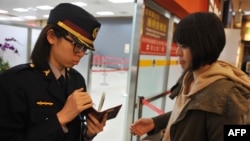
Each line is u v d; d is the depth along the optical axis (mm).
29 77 873
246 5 8320
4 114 811
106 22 14758
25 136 826
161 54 3225
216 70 829
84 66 4238
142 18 2400
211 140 773
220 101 753
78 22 846
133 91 2482
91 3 9758
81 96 835
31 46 3369
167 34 3361
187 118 827
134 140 2582
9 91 820
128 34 14070
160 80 3383
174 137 864
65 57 871
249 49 10266
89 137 1007
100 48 15008
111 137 3242
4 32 3023
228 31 4840
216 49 800
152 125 1253
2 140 816
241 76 860
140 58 2557
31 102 842
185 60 862
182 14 3381
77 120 988
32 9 11945
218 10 6051
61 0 9258
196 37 804
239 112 732
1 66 2604
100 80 8594
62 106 909
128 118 2518
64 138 877
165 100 3541
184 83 964
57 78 946
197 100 804
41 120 840
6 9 12297
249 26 10188
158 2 2750
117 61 13852
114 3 9523
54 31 858
